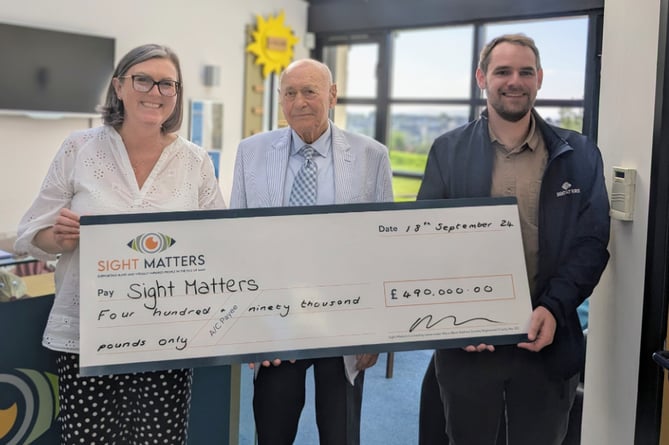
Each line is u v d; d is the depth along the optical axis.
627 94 1.96
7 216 5.11
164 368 1.64
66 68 5.25
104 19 5.48
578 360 1.77
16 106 5.00
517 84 1.71
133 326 1.63
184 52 6.08
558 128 1.81
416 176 6.42
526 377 1.83
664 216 1.75
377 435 2.94
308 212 1.75
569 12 4.94
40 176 5.29
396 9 6.32
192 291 1.67
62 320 1.63
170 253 1.66
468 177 1.84
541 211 1.76
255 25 6.66
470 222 1.79
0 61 4.88
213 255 1.69
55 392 1.90
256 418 1.92
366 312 1.75
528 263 1.84
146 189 1.67
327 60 7.10
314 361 1.91
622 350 1.97
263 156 2.00
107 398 1.65
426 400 2.20
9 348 1.79
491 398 1.86
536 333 1.74
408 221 1.78
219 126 6.44
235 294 1.70
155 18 5.83
